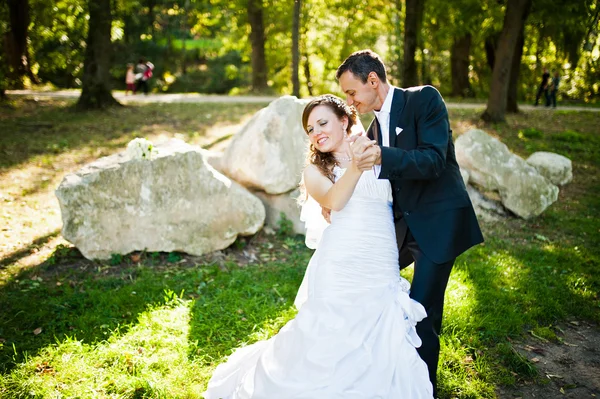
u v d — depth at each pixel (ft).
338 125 9.56
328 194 9.19
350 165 8.71
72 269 16.99
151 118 46.21
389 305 9.30
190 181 17.85
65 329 13.33
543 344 13.44
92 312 14.11
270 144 19.75
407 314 9.28
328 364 8.84
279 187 19.85
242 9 78.13
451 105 63.41
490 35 59.93
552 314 14.89
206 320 13.75
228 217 18.33
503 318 14.20
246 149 19.99
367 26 88.02
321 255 9.77
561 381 11.85
